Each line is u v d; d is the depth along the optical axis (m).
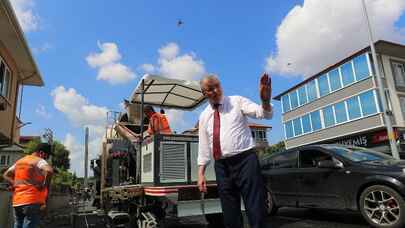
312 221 7.16
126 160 8.55
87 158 12.40
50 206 12.18
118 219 7.05
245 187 2.85
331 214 7.91
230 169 2.95
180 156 6.59
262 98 2.69
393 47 27.62
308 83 34.06
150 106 8.23
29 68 14.66
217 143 3.00
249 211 2.81
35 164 5.89
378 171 6.04
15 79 14.52
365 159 6.65
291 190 7.67
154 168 6.32
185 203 6.23
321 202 6.96
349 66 29.28
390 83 27.95
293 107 36.22
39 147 6.20
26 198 5.74
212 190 6.52
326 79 31.80
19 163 5.91
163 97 8.45
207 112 3.25
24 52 13.05
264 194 2.86
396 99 27.78
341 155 6.88
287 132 37.06
